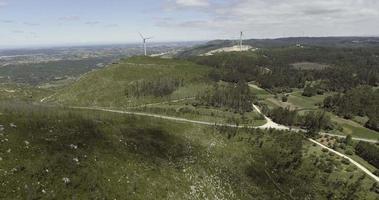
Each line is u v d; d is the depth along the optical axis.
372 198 83.75
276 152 96.50
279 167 91.25
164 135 83.19
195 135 91.06
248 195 75.38
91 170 56.31
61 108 83.06
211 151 86.06
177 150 78.75
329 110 162.38
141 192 58.00
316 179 89.50
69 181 51.53
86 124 69.56
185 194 64.25
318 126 127.38
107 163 60.19
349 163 98.81
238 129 106.69
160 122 91.62
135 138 74.25
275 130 111.62
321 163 96.00
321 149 106.44
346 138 115.25
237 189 75.62
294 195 82.25
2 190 45.34
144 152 70.25
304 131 121.81
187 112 125.69
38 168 51.09
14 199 44.84
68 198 49.06
